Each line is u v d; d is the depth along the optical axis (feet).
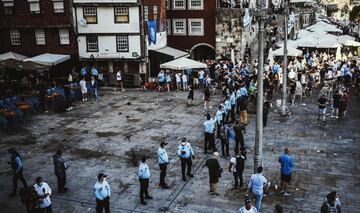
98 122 84.99
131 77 120.37
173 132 77.46
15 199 51.88
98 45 122.52
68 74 127.03
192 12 145.69
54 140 74.33
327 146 68.44
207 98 93.20
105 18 120.26
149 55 126.21
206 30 146.10
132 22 119.03
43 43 127.75
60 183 53.11
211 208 48.62
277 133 75.51
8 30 129.08
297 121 83.05
